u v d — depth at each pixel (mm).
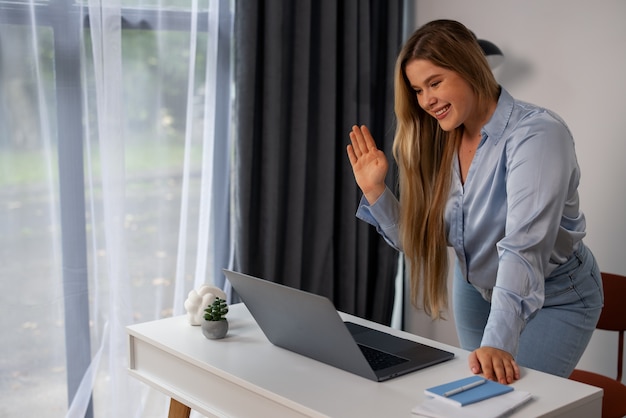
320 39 3193
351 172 3316
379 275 3490
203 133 3070
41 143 2758
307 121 3215
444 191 2189
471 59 1982
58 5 2746
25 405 2820
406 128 2199
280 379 1714
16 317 2775
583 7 2893
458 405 1537
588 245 2959
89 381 2912
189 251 3094
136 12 2902
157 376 2014
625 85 2793
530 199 1838
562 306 2133
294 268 3225
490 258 2176
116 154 2871
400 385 1687
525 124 1934
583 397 1619
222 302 2068
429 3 3457
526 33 3088
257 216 3176
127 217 2965
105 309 2934
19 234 2752
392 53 3396
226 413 1795
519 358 2129
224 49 3100
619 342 2662
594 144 2906
